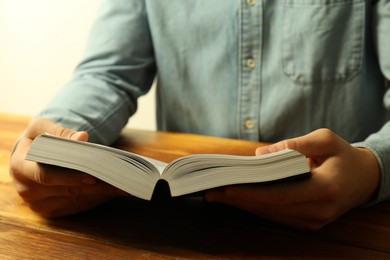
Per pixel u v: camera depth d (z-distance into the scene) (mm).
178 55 913
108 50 893
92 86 836
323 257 584
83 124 782
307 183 580
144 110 1465
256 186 574
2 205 677
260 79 879
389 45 822
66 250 591
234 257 583
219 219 647
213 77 899
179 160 565
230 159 567
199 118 930
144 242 604
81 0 1447
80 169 568
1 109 1702
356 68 854
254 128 895
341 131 875
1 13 1562
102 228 628
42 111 788
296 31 854
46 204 636
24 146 652
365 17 841
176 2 895
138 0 922
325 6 841
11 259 577
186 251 590
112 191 600
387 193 659
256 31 868
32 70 1597
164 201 685
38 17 1517
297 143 602
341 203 604
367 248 598
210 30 887
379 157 649
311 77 858
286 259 580
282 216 611
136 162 569
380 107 909
